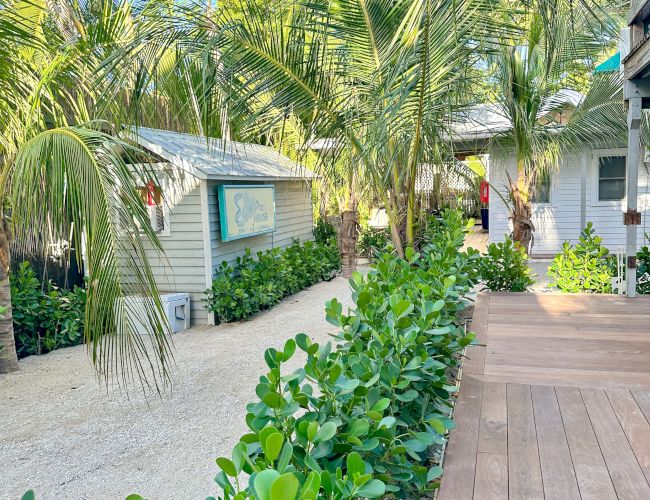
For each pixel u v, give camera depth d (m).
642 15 4.85
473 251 5.16
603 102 7.62
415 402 2.54
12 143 4.90
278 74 4.50
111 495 3.14
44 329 6.44
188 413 4.29
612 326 4.58
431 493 2.48
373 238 11.97
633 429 2.68
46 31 5.25
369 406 1.99
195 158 7.27
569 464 2.37
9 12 4.50
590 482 2.22
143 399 4.62
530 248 10.63
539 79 7.36
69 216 3.63
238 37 4.31
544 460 2.41
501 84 7.45
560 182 10.84
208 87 4.42
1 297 5.38
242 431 3.91
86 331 3.41
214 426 4.03
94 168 3.44
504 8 3.67
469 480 2.26
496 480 2.25
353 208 9.90
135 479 3.32
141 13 4.43
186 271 7.35
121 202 3.45
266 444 1.30
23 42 4.70
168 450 3.68
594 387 3.24
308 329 6.70
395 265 3.96
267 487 1.11
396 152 4.54
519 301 5.63
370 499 1.81
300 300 8.48
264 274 7.93
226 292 7.16
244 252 8.45
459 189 8.37
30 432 4.05
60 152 3.52
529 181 8.57
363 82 4.50
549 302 5.54
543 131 8.15
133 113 5.17
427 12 3.02
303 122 7.30
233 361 5.57
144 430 4.02
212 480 3.25
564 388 3.25
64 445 3.82
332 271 10.57
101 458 3.61
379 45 4.19
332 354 2.34
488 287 6.41
